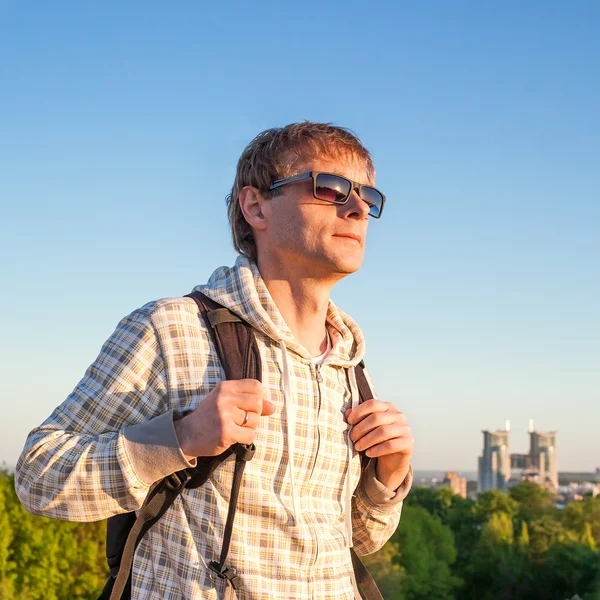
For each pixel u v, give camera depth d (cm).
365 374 259
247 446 206
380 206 249
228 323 226
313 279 241
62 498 199
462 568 8119
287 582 208
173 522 208
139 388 213
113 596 202
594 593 7431
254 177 249
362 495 252
